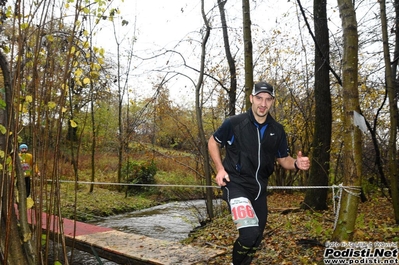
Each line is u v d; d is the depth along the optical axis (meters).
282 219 6.26
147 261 3.52
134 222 8.96
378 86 7.88
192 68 7.91
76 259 4.38
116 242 4.10
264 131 2.81
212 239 5.29
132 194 13.47
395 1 6.57
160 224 8.67
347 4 3.31
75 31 1.95
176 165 14.93
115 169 15.97
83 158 15.61
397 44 6.85
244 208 2.61
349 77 3.29
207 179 7.39
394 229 4.30
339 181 11.30
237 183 2.76
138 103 12.38
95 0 2.00
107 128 15.49
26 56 1.85
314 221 4.80
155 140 11.50
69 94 2.01
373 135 7.32
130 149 13.48
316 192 7.42
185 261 3.49
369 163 9.21
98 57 2.09
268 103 2.75
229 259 3.60
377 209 7.68
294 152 13.41
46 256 1.91
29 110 1.90
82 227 4.82
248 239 2.52
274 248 4.26
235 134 2.79
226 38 9.32
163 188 13.45
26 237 1.84
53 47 1.92
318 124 7.56
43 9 1.82
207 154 7.46
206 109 11.42
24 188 1.85
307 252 3.91
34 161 1.89
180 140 10.74
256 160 2.76
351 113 3.26
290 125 11.95
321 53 6.73
